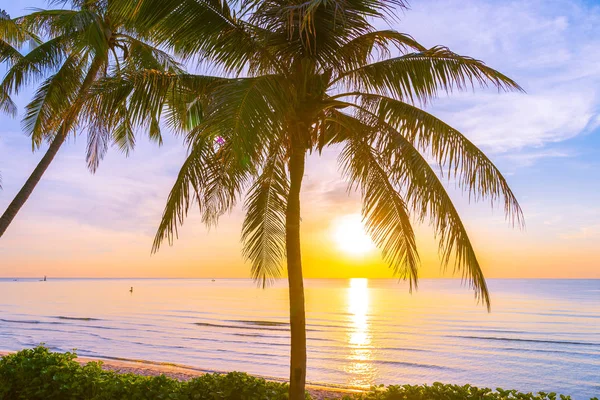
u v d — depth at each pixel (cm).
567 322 4712
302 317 545
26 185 979
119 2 516
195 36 519
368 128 573
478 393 573
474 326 4309
